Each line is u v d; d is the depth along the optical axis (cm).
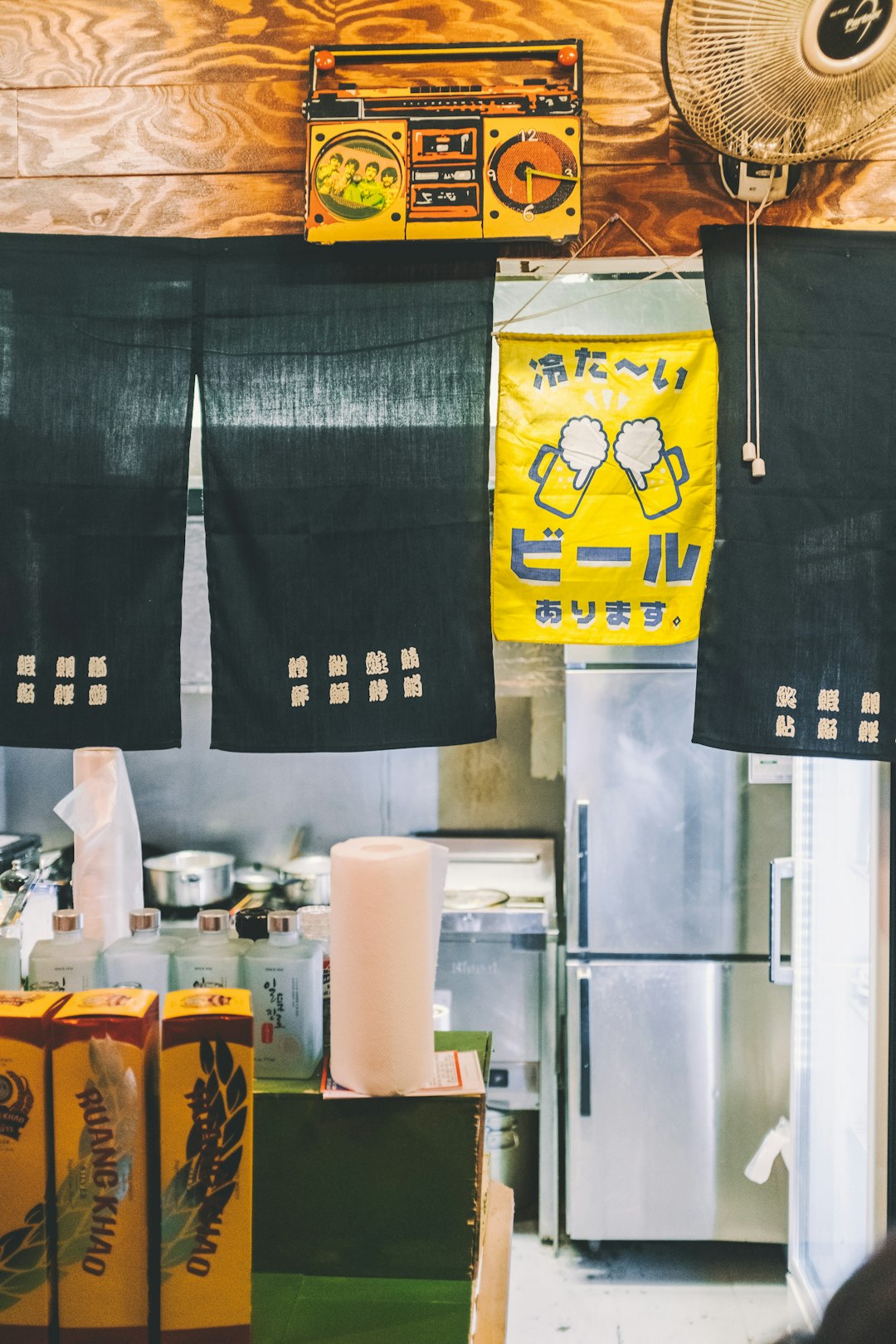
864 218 243
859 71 201
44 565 236
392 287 238
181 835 468
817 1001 337
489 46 239
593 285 259
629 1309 346
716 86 205
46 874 389
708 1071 374
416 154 232
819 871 334
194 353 238
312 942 170
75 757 196
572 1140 377
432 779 466
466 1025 388
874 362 234
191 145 250
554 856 459
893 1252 71
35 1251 138
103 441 237
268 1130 156
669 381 234
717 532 232
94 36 251
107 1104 137
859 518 233
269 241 240
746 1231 373
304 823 468
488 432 235
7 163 252
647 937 377
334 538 235
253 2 248
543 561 235
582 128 233
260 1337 141
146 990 150
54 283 239
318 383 237
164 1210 138
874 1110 279
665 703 376
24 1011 138
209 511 237
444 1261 156
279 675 234
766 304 235
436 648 233
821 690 232
